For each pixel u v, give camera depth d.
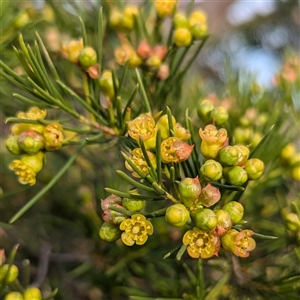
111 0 0.22
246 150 0.15
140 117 0.15
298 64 0.21
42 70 0.16
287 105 0.20
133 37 0.20
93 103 0.17
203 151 0.15
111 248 0.21
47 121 0.16
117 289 0.22
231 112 0.20
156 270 0.23
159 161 0.14
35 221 0.25
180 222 0.14
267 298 0.17
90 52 0.16
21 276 0.24
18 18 0.20
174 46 0.18
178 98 0.20
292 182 0.21
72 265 0.25
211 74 0.39
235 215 0.15
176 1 0.19
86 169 0.24
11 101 0.20
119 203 0.15
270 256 0.19
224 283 0.17
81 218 0.22
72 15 0.22
